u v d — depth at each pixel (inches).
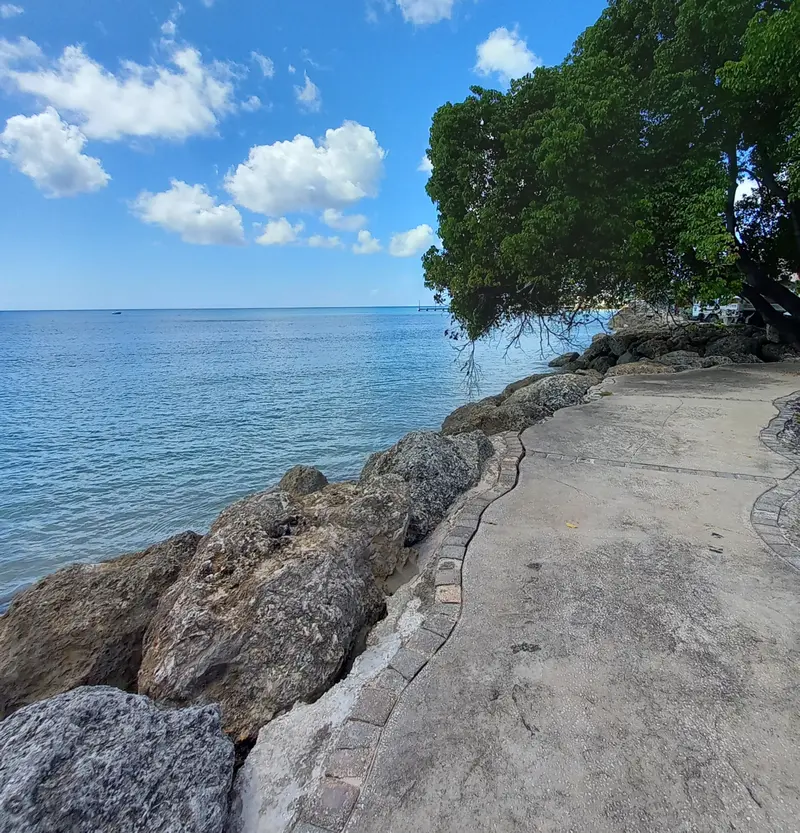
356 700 90.9
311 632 105.1
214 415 659.4
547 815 67.6
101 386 908.6
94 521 357.7
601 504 170.9
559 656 98.7
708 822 65.9
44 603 135.9
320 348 1707.7
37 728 68.6
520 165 413.7
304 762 79.6
